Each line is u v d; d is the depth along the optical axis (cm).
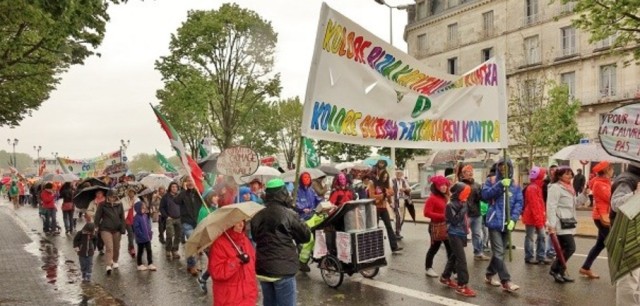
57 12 866
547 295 767
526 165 3425
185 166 703
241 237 502
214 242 489
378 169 1202
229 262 483
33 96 2409
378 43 687
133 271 1087
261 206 502
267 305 550
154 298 845
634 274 459
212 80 3978
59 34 1146
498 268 806
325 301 778
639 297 456
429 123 759
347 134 675
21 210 3256
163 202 1248
